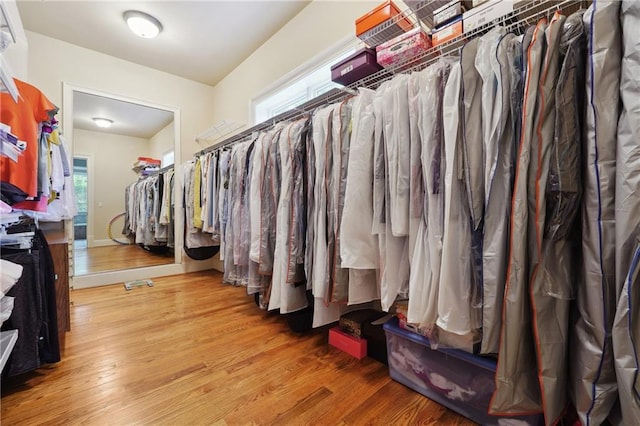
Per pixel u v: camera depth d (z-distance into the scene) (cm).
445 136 101
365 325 154
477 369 104
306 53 244
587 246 78
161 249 353
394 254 122
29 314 128
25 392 121
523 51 89
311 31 239
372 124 127
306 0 237
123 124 326
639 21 70
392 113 119
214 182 262
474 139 95
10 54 179
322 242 144
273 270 173
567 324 83
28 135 136
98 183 314
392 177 117
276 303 169
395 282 122
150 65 333
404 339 126
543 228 83
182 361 146
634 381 70
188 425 103
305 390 123
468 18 118
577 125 79
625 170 72
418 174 112
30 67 267
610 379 75
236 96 337
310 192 156
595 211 76
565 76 80
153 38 283
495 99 92
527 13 108
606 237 75
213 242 316
